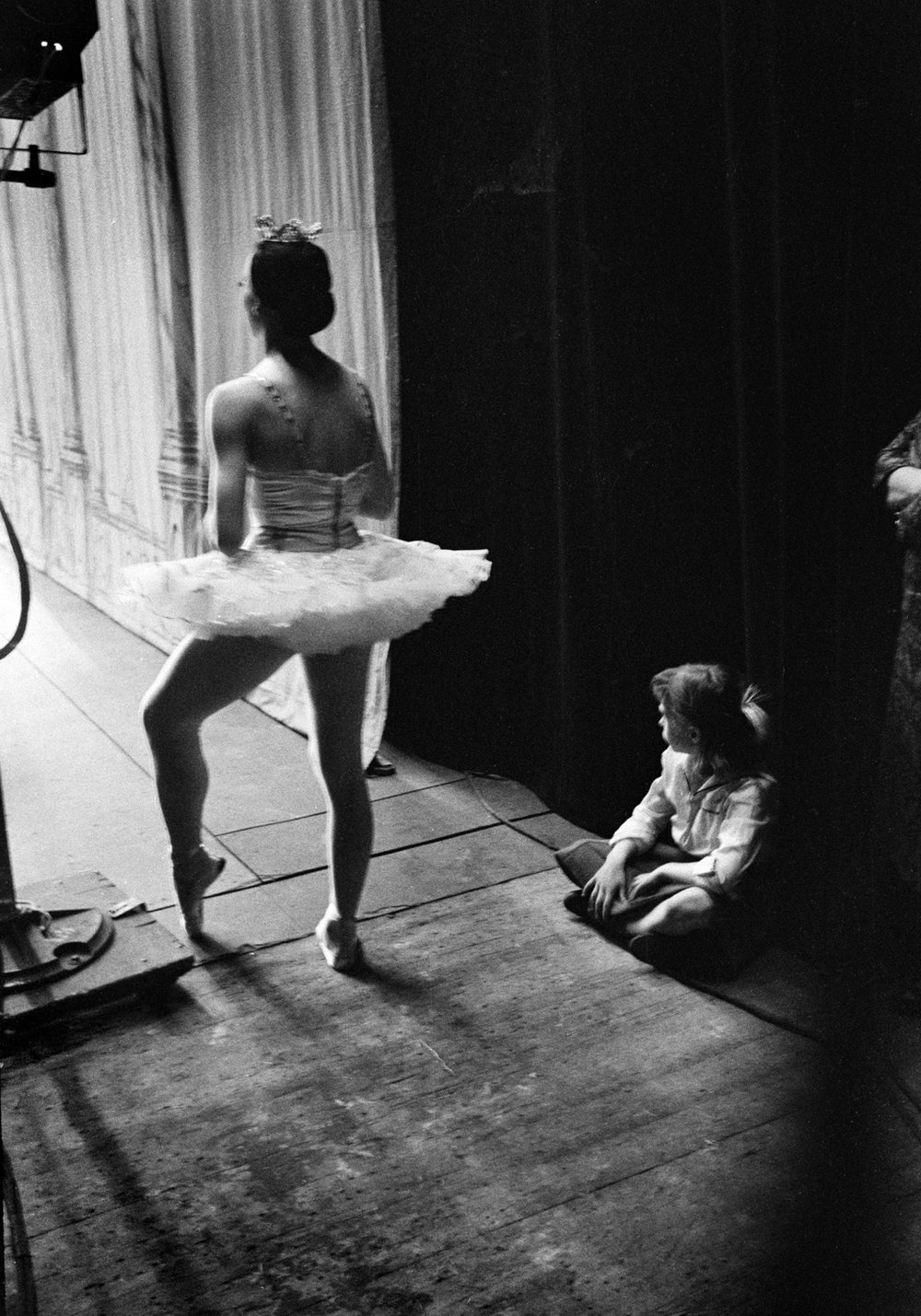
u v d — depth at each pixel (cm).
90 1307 183
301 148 362
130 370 498
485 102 321
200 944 287
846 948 232
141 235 463
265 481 247
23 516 678
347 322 361
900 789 218
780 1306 177
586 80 278
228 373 427
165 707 262
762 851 261
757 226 234
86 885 296
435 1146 216
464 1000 261
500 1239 194
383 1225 198
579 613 322
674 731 272
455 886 311
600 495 305
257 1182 208
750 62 227
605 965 273
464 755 385
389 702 399
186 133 419
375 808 358
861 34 202
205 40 396
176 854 280
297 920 298
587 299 292
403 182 348
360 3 323
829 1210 193
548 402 331
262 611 233
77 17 225
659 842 290
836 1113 213
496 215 329
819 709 246
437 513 371
